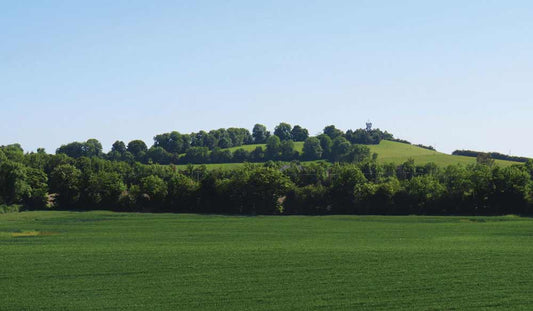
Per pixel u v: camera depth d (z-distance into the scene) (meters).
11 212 114.31
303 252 63.22
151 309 41.00
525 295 44.75
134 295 44.66
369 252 63.19
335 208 124.06
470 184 115.50
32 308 41.31
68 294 45.00
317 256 60.69
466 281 49.28
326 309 41.06
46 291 45.88
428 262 57.31
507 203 113.88
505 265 55.81
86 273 52.28
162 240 73.69
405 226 90.31
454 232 81.56
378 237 76.69
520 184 113.38
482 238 74.81
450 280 49.62
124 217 105.69
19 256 60.47
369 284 48.19
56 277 50.66
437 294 45.06
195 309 41.00
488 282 48.94
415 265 55.88
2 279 49.91
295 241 72.62
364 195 121.12
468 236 77.00
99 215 109.75
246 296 44.34
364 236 77.88
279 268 54.53
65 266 55.22
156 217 106.88
